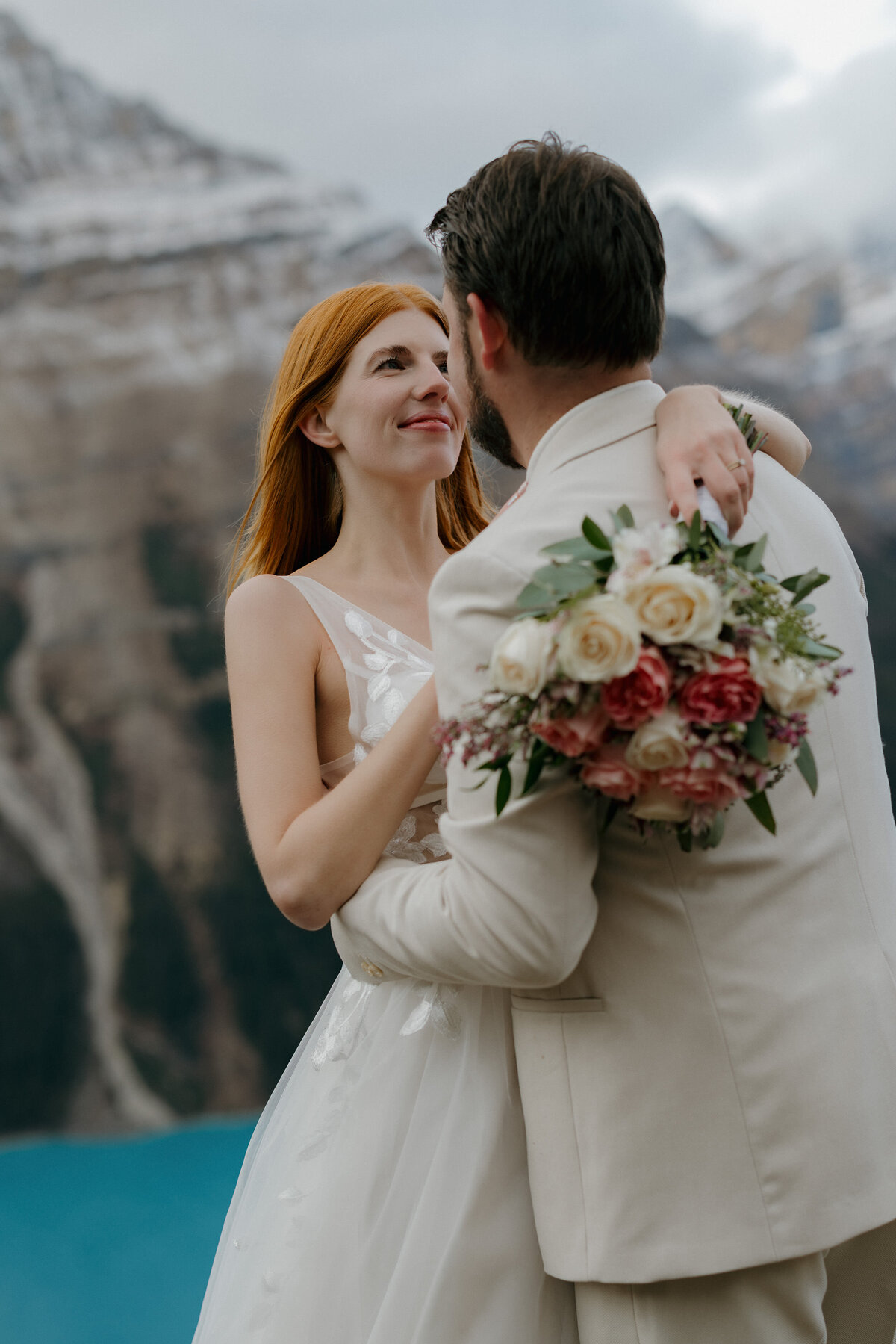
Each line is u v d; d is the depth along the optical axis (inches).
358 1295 54.0
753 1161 44.2
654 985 45.4
